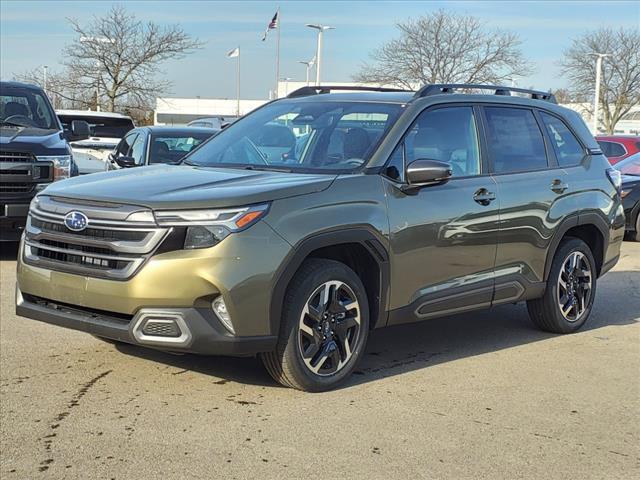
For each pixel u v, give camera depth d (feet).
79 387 16.21
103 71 124.77
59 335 20.02
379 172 17.01
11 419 14.39
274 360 15.65
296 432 14.19
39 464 12.59
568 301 22.09
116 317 14.94
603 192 22.81
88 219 15.03
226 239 14.39
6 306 23.17
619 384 17.79
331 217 15.72
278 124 19.45
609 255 23.36
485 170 19.51
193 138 35.78
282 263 14.88
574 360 19.65
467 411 15.66
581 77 155.84
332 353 16.28
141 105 130.72
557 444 14.20
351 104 19.17
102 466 12.58
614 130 158.20
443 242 17.92
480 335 21.97
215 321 14.51
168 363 17.93
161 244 14.38
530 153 21.02
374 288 17.02
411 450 13.64
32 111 34.65
